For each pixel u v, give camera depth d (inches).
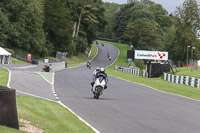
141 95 1528.1
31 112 770.8
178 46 6860.2
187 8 6722.4
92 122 746.8
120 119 807.7
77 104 1056.8
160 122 793.6
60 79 2213.3
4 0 6008.9
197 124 796.6
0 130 489.1
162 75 3656.5
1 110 532.1
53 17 7465.6
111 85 2043.6
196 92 1977.1
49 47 7337.6
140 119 822.5
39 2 6727.4
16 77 1975.9
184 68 4798.2
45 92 1371.8
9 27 5753.0
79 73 3260.3
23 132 512.1
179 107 1136.2
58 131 596.1
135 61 6318.9
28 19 6269.7
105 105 1070.4
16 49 6161.4
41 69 3376.0
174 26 6953.7
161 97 1488.7
